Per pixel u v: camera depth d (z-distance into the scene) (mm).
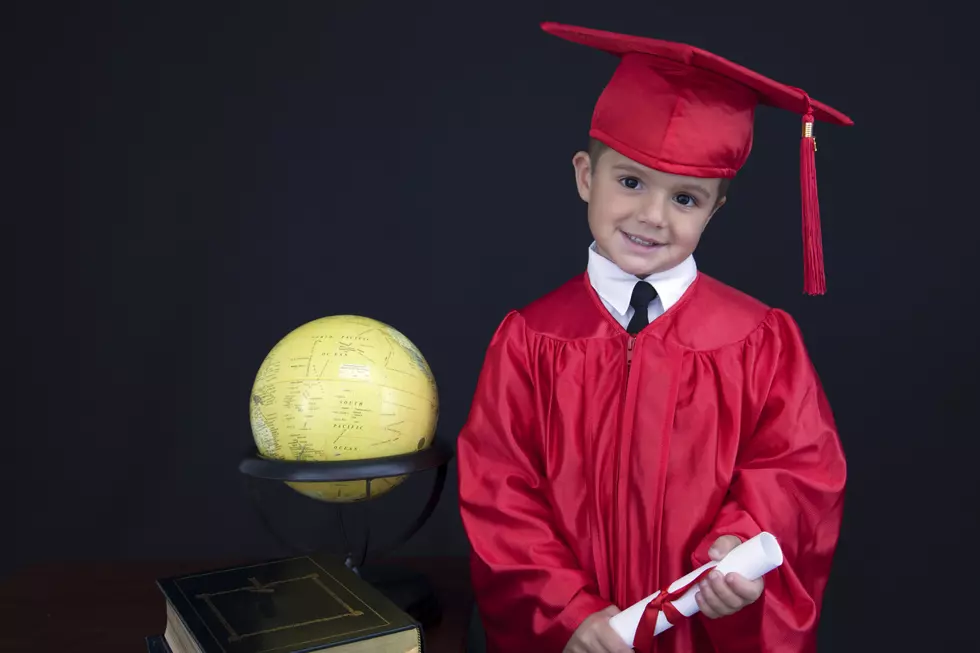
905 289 1905
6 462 2025
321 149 1979
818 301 1922
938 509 1925
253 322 2004
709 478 1225
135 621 1283
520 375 1315
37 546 2033
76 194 1989
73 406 2018
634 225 1233
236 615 1045
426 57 1955
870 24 1879
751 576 1080
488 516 1261
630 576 1231
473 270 1980
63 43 1967
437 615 1283
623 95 1223
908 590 1938
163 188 1989
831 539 1251
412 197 1977
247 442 2020
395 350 1280
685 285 1311
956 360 1902
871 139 1891
